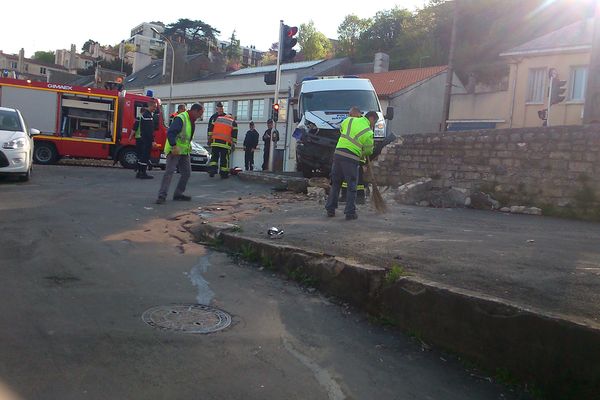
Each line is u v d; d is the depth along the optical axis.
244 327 4.64
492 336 4.09
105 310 4.75
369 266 5.32
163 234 7.75
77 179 13.30
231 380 3.72
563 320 3.74
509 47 38.59
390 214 9.66
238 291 5.55
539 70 27.00
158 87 48.72
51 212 8.63
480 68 36.44
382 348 4.43
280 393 3.60
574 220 10.31
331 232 7.43
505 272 5.23
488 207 11.65
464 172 12.22
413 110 33.75
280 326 4.73
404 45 52.41
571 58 25.55
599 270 5.36
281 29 18.12
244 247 6.83
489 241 6.95
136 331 4.36
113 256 6.45
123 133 19.78
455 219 9.49
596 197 10.38
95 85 63.09
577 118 25.22
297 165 15.53
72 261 6.10
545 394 3.75
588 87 13.20
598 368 3.53
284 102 37.62
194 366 3.87
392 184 13.59
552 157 10.96
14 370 3.61
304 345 4.38
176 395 3.47
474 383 3.94
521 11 39.91
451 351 4.36
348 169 8.63
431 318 4.52
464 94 30.23
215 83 43.03
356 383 3.82
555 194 10.88
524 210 11.12
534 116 26.97
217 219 8.65
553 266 5.51
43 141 19.34
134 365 3.81
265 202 10.88
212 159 15.09
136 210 9.34
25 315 4.50
